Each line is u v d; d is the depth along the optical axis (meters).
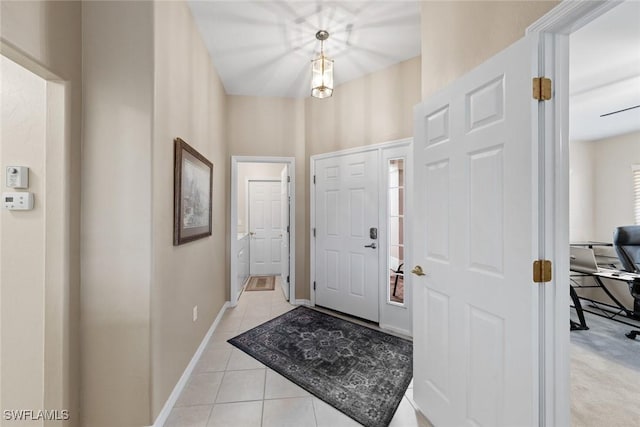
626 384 1.92
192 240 2.03
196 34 2.19
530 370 1.00
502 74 1.11
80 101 1.39
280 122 3.52
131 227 1.42
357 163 3.04
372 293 2.91
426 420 1.55
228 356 2.22
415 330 1.66
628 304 3.22
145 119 1.43
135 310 1.42
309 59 2.71
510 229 1.08
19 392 1.34
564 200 1.04
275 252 5.17
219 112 3.04
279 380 1.91
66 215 1.32
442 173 1.45
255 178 5.14
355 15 2.11
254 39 2.40
